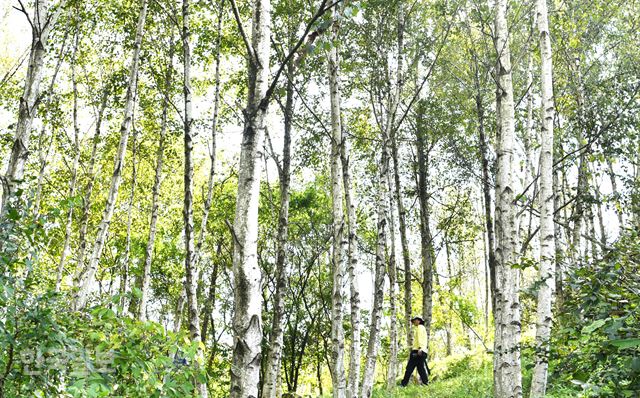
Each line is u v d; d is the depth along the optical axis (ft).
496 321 36.32
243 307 14.84
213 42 52.75
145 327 15.28
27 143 28.71
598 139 50.39
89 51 59.21
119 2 54.75
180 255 84.94
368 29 52.44
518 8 44.11
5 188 17.33
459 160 68.23
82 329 15.55
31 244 16.02
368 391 41.88
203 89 60.18
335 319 35.35
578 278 16.17
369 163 69.97
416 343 55.36
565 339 16.55
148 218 78.89
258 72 16.48
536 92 60.03
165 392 15.03
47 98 58.23
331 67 37.65
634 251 16.03
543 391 26.63
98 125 60.49
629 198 48.24
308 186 82.23
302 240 79.61
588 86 55.31
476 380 49.29
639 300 14.32
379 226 44.42
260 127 16.05
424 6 57.41
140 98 60.49
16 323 14.62
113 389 14.80
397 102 49.78
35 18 30.14
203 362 16.03
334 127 37.37
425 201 76.23
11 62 64.95
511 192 31.96
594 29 56.95
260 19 16.94
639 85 51.37
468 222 75.77
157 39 55.52
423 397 47.50
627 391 13.92
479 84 59.16
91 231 74.74
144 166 78.33
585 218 61.62
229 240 82.12
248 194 15.56
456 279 76.18
